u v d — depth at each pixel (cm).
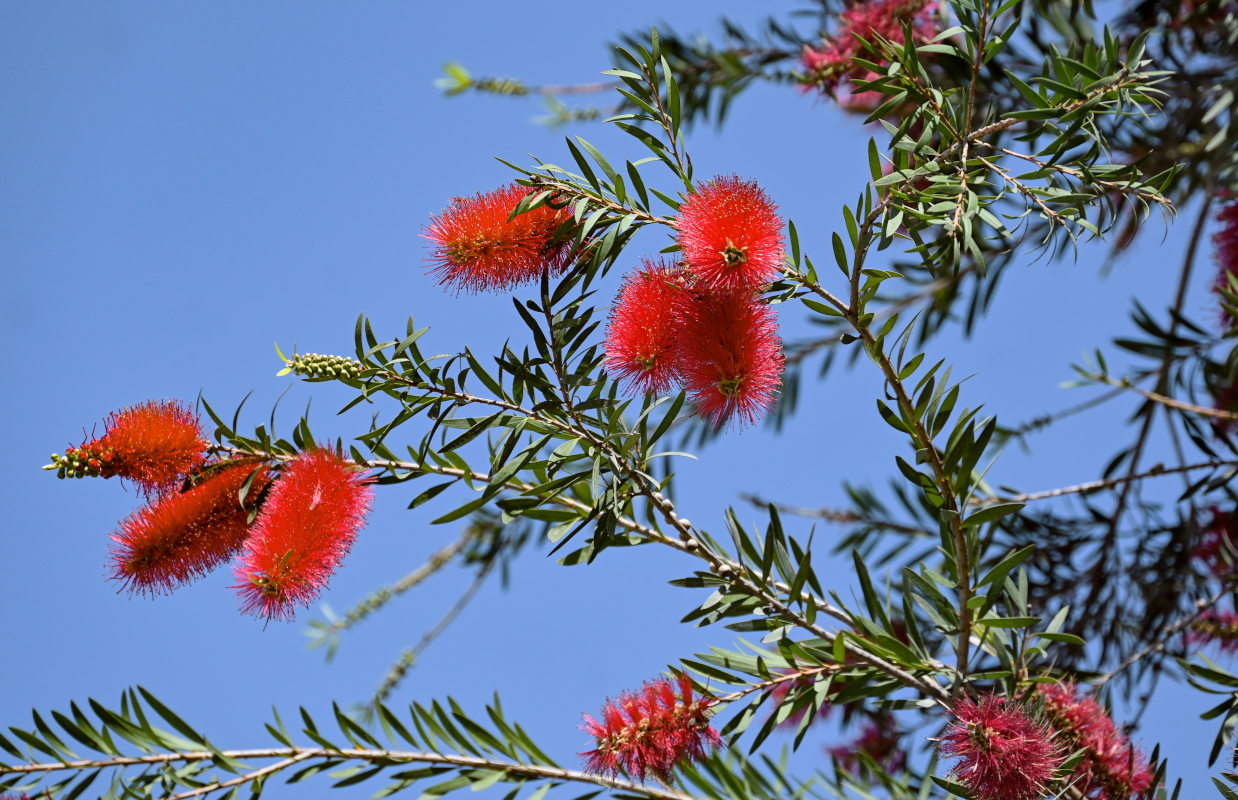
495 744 200
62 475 196
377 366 197
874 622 200
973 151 201
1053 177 201
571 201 196
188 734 198
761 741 197
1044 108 198
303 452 199
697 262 191
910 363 196
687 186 196
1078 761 196
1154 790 203
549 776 199
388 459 199
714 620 198
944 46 199
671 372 195
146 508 198
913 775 218
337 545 196
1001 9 198
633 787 200
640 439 198
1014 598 205
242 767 197
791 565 200
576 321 197
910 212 194
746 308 193
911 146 197
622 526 200
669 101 199
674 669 198
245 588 194
